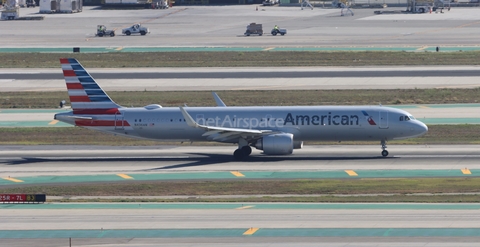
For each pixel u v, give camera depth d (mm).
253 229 177625
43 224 184625
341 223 181625
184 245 166375
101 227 181375
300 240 168625
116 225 183125
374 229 175875
